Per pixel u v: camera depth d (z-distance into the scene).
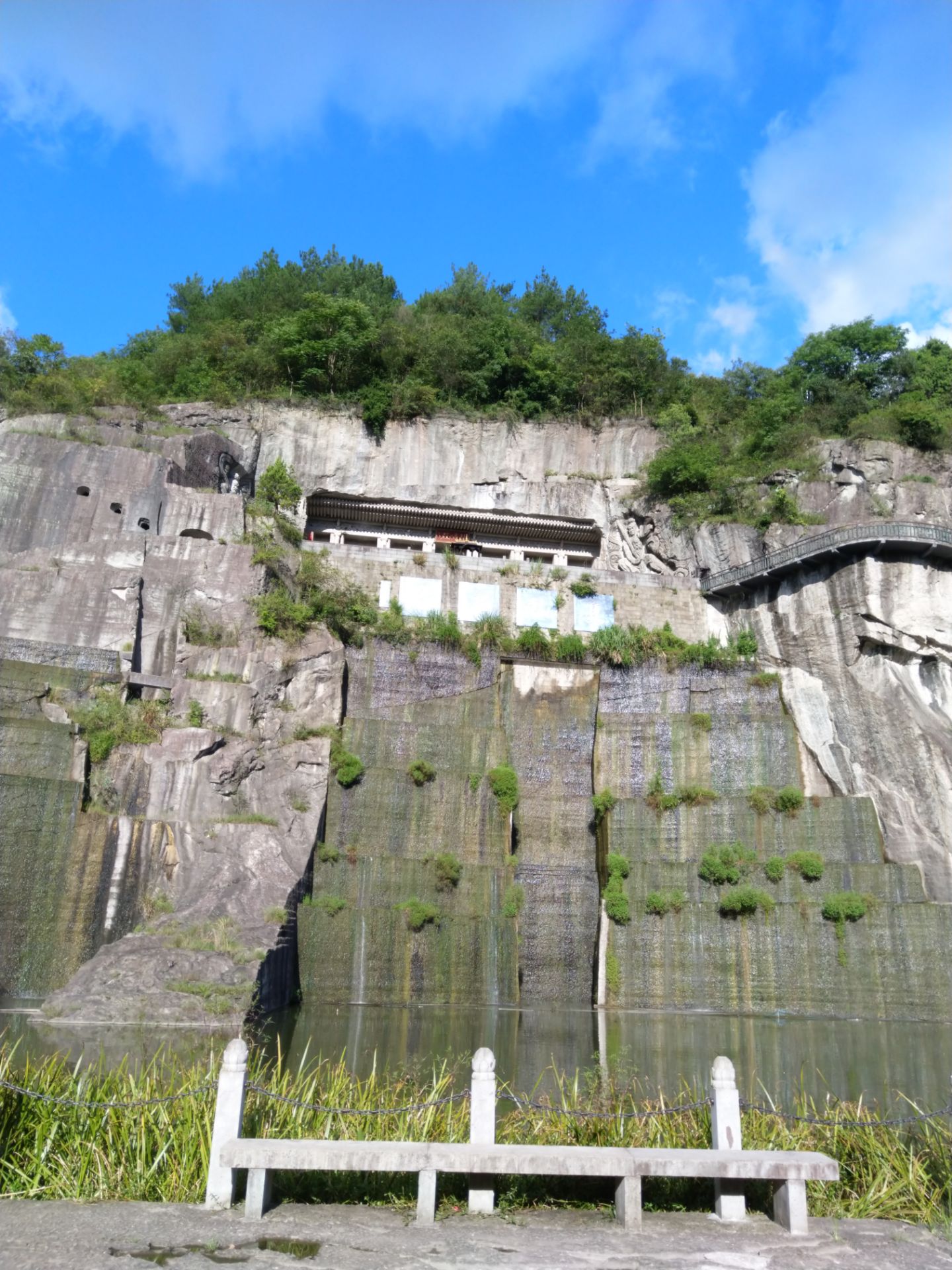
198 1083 14.21
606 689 50.81
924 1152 13.46
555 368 69.69
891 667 47.91
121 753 37.69
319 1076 17.70
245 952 30.83
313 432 64.25
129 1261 9.56
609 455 66.94
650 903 42.03
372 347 68.62
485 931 40.84
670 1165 11.47
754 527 57.25
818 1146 13.80
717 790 46.66
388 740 45.28
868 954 39.97
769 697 50.00
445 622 51.28
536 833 45.66
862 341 80.00
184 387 66.75
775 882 42.09
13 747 35.50
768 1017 38.00
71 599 42.78
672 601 55.66
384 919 39.00
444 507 64.25
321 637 45.16
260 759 40.09
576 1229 11.20
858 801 43.75
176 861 35.62
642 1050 27.14
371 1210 11.71
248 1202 11.19
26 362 63.62
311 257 83.50
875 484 58.69
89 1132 12.76
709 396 74.88
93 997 27.69
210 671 42.59
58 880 33.66
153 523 48.16
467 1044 27.11
